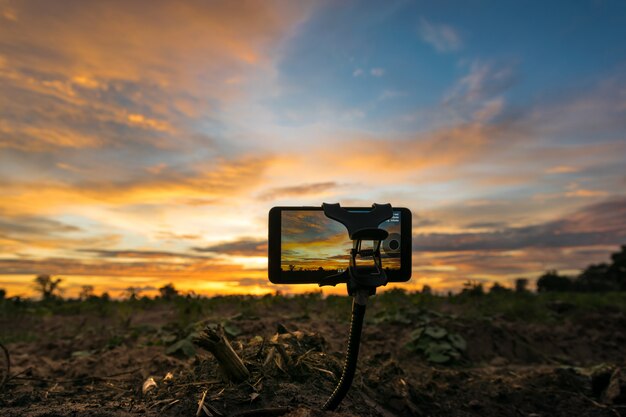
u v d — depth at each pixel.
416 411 0.71
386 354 0.99
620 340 1.45
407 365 1.02
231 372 0.57
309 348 0.69
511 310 1.66
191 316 1.28
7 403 0.62
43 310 1.64
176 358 0.94
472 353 1.17
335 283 0.44
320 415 0.48
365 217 0.43
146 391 0.65
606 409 0.85
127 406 0.57
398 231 0.46
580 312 1.77
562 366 1.14
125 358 0.96
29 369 0.84
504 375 1.01
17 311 1.63
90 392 0.70
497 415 0.81
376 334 1.17
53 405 0.61
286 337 0.69
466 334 1.24
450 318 1.35
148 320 1.46
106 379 0.79
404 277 0.46
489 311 1.61
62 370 0.90
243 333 1.02
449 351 1.11
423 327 1.19
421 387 0.85
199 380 0.59
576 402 0.88
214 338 0.57
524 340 1.32
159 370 0.84
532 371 1.04
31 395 0.65
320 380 0.62
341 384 0.49
